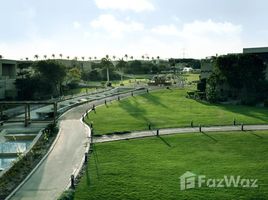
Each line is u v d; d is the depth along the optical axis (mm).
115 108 82312
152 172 38625
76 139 54125
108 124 63531
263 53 95125
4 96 95000
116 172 38812
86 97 103000
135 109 80625
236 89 93250
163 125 62094
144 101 93000
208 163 41531
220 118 67812
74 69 136000
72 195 32094
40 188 35500
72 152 47375
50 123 65812
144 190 33781
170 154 45219
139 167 40344
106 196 32656
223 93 94812
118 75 177250
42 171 40312
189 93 101312
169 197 32219
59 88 112250
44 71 105438
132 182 35844
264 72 94188
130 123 64188
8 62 105625
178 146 48844
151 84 132750
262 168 39750
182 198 32031
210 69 105875
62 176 38531
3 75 107688
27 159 44594
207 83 96500
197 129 58562
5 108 86812
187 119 67375
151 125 62188
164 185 34969
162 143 50438
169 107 83250
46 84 102812
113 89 123312
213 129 58281
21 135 60562
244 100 88562
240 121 64375
